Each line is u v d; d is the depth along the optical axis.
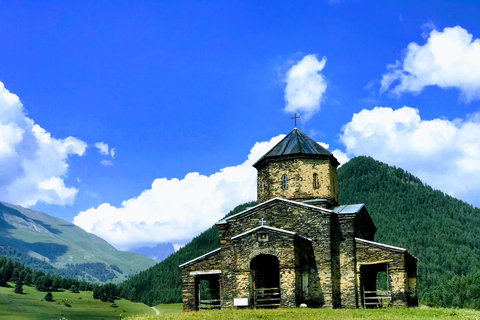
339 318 30.88
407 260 42.06
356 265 41.50
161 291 196.62
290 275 37.50
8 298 175.88
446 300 124.31
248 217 43.47
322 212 41.69
